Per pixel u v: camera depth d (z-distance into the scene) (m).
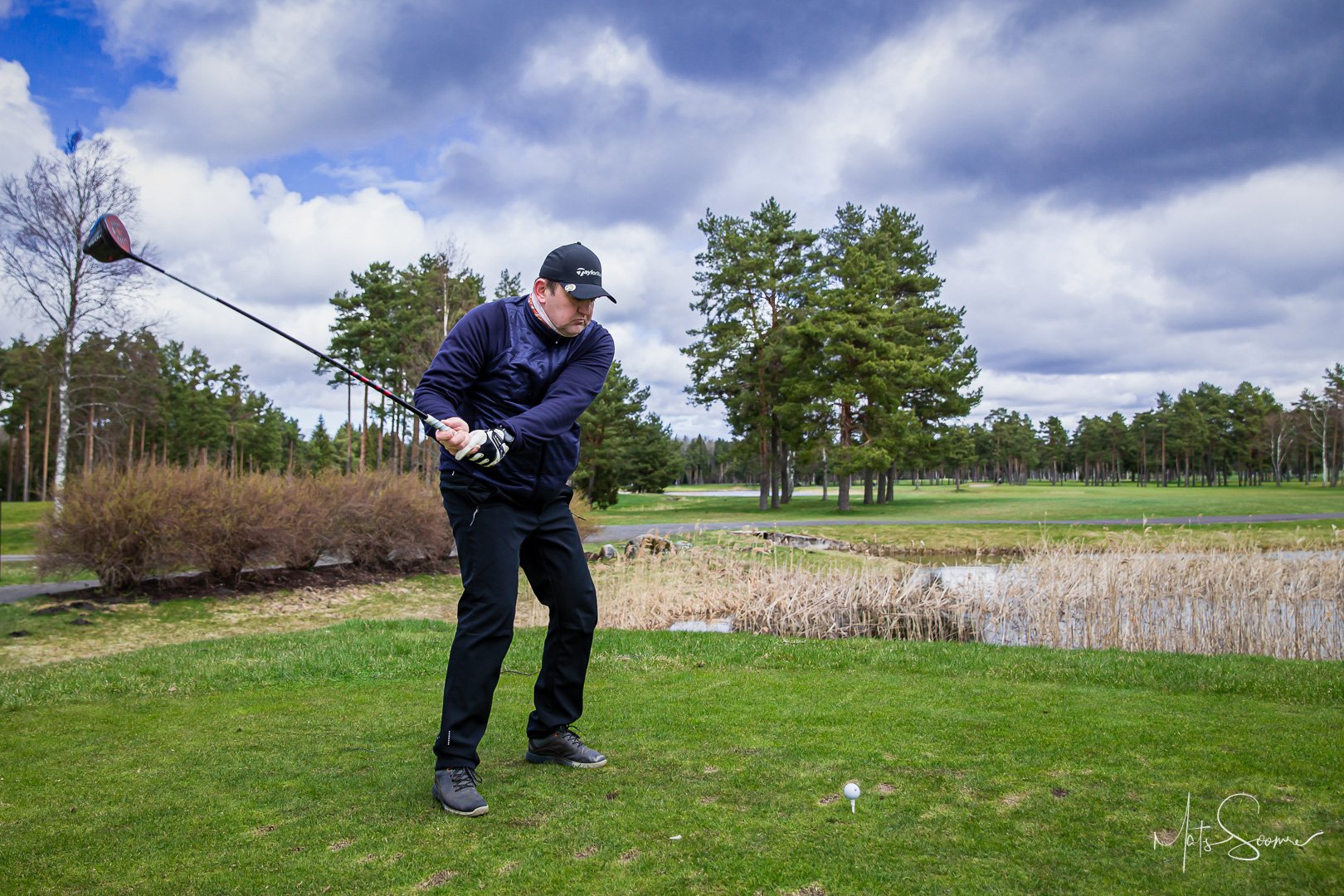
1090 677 4.93
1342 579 9.34
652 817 2.45
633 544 19.00
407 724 3.85
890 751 3.09
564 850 2.22
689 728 3.52
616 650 6.33
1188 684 4.67
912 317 40.72
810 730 3.45
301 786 2.87
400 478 17.56
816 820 2.39
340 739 3.56
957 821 2.35
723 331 40.72
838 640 6.92
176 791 2.85
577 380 2.92
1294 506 33.25
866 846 2.18
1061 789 2.59
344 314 41.03
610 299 2.90
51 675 5.52
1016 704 3.96
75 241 19.75
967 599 9.88
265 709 4.31
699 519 34.69
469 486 2.75
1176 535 16.08
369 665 5.81
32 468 52.56
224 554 13.17
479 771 2.99
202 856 2.26
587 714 3.85
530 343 2.88
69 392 22.02
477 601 2.73
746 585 11.23
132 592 12.52
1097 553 12.32
